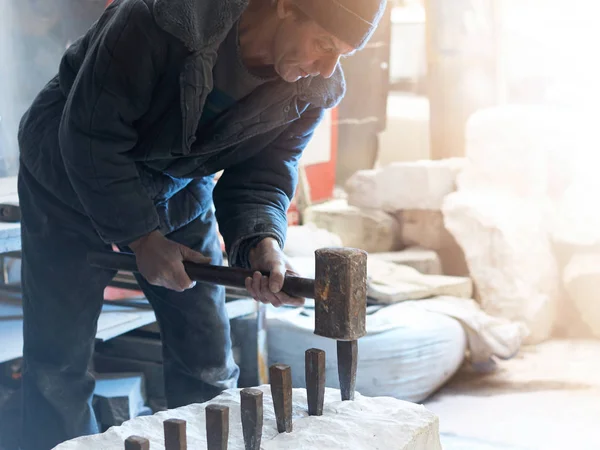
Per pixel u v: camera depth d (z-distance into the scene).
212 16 1.66
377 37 5.99
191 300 2.29
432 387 3.51
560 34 5.38
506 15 5.48
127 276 3.10
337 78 1.94
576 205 4.42
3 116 3.41
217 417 1.41
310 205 5.17
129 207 1.82
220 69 1.79
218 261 2.39
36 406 2.28
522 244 4.25
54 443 2.29
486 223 4.24
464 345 3.72
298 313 3.58
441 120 5.25
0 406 2.81
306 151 5.41
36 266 2.18
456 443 3.09
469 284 4.21
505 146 4.43
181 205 2.22
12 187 3.05
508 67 5.49
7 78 3.40
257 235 1.99
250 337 3.25
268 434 1.57
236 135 1.91
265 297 1.78
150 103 1.80
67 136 1.78
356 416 1.65
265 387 1.83
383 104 6.14
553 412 3.39
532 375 3.84
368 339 3.29
